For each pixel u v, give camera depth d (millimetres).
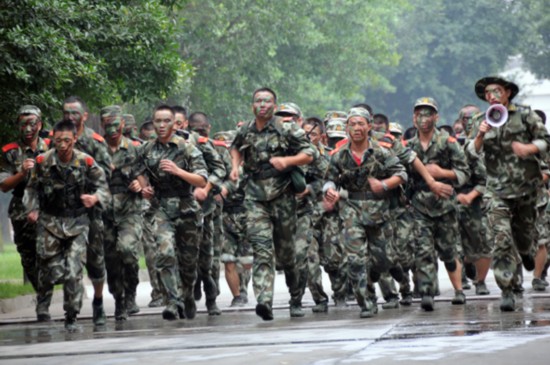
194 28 73375
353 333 17719
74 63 31641
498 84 21922
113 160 26438
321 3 81375
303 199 24703
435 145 25469
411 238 27188
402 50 137625
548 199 32094
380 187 23297
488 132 22172
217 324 23328
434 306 25781
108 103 39469
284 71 88000
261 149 23156
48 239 23516
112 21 36750
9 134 31984
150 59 38344
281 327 20719
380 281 26547
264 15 76625
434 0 136875
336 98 107500
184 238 24938
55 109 32938
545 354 13789
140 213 26859
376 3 101875
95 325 25109
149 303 32812
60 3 32188
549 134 22047
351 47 91250
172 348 16859
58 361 15758
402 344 15492
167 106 24625
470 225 28688
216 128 80062
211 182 25391
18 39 30188
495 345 14797
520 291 27062
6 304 33125
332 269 28359
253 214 23219
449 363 13266
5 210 116500
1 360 16484
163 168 24203
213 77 77062
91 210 24359
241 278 31953
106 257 26750
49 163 23219
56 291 37156
